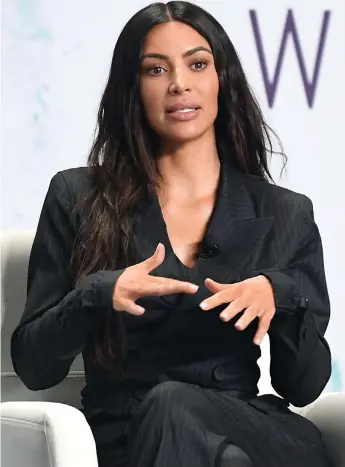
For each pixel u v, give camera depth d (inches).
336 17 338.6
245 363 219.9
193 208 228.1
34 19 323.3
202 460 185.0
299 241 228.5
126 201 224.2
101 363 216.7
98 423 218.1
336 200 339.0
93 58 323.9
